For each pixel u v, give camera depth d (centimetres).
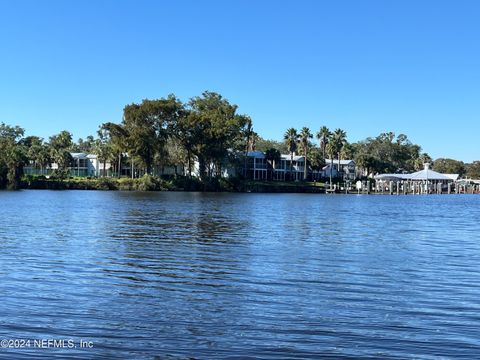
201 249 2720
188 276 1977
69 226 3866
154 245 2847
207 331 1289
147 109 11800
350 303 1579
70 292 1670
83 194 10062
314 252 2681
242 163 14362
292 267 2205
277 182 14738
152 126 12131
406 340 1240
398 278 1988
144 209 5950
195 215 5175
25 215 4916
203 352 1148
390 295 1692
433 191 17588
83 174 16162
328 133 16250
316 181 16538
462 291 1764
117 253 2525
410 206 8612
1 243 2844
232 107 12862
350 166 18075
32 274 1953
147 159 12619
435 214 6488
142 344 1191
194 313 1445
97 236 3228
